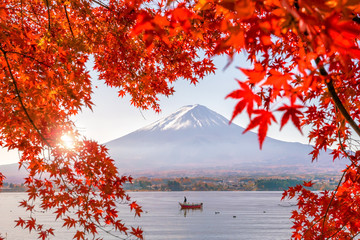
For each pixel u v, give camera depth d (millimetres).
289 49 3668
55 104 5398
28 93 4691
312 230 5027
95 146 5180
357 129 2904
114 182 5422
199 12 2840
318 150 4602
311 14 1372
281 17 1628
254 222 116375
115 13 6402
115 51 7387
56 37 5250
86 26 6617
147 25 1945
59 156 5082
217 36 6242
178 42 7137
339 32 1371
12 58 4715
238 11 1535
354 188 4695
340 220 4891
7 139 5109
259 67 1641
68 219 5535
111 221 5648
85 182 5469
